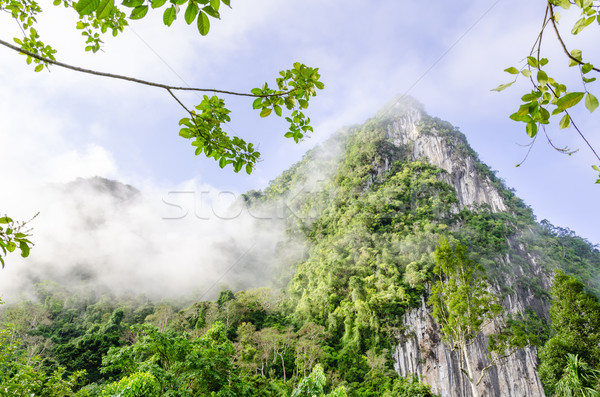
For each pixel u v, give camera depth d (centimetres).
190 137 226
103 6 113
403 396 2325
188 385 856
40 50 281
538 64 127
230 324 4188
